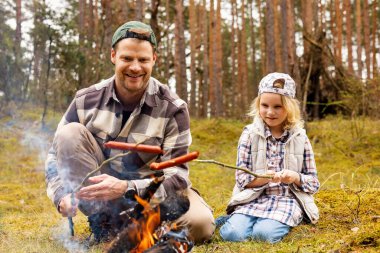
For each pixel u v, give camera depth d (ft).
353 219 11.32
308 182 11.08
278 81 11.27
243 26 67.56
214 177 21.42
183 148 9.91
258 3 73.10
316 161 24.04
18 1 38.93
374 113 31.68
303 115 30.42
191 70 61.46
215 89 55.06
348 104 32.99
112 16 36.01
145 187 8.59
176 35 56.54
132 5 42.22
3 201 16.84
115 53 9.65
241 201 11.37
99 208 9.32
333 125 31.04
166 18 62.64
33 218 13.96
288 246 9.69
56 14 34.78
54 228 12.19
